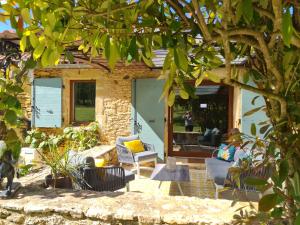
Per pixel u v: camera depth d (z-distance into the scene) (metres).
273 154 1.06
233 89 7.69
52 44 1.04
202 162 7.72
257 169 1.15
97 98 7.87
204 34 0.92
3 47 3.40
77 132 7.55
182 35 1.07
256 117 6.32
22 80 1.11
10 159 2.21
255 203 2.06
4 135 1.04
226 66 0.94
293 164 0.93
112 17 1.04
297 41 0.83
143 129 7.60
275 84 1.00
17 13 1.02
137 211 1.94
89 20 1.05
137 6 0.99
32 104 7.99
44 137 6.98
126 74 7.68
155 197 2.25
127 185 4.70
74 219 1.97
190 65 1.40
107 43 1.06
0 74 1.17
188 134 7.96
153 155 6.79
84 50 1.42
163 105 7.46
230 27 0.94
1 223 2.09
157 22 1.09
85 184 3.39
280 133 0.99
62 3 0.96
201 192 5.21
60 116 7.88
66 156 3.34
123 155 6.62
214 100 7.88
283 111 0.96
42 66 1.11
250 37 0.95
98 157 5.95
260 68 1.16
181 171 5.01
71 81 8.13
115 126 7.77
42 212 2.02
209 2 0.97
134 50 1.06
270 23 0.95
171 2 0.99
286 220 1.07
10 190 2.28
